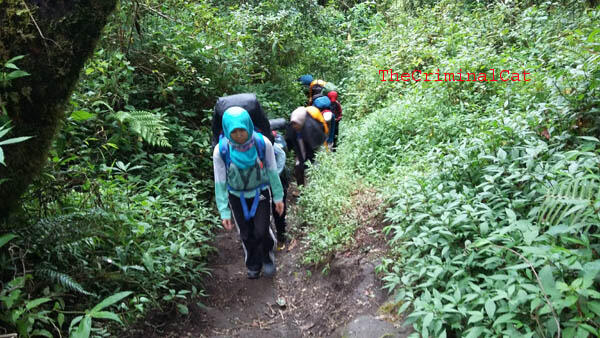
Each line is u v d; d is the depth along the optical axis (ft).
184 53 20.98
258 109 13.05
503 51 22.44
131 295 10.57
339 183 15.81
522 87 15.17
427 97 19.57
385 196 13.61
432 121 16.97
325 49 36.11
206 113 20.53
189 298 11.84
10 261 8.61
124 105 18.04
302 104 30.04
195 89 20.08
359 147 19.39
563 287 6.66
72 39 7.48
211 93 21.26
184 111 19.93
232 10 32.22
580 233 8.13
